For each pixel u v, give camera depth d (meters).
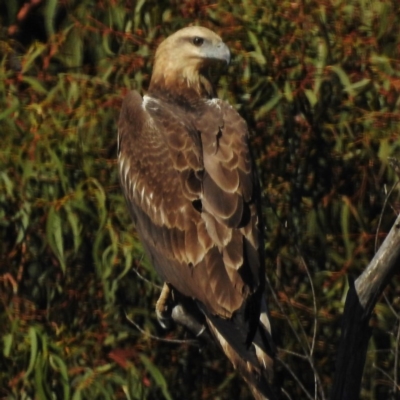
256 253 10.72
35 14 15.68
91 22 13.95
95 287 13.93
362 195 13.62
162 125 11.67
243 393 14.15
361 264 13.73
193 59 12.28
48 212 13.43
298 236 13.81
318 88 13.48
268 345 10.43
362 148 13.66
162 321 12.06
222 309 10.52
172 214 11.20
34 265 13.93
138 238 13.36
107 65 13.78
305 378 13.95
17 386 13.64
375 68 13.58
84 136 13.55
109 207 13.55
